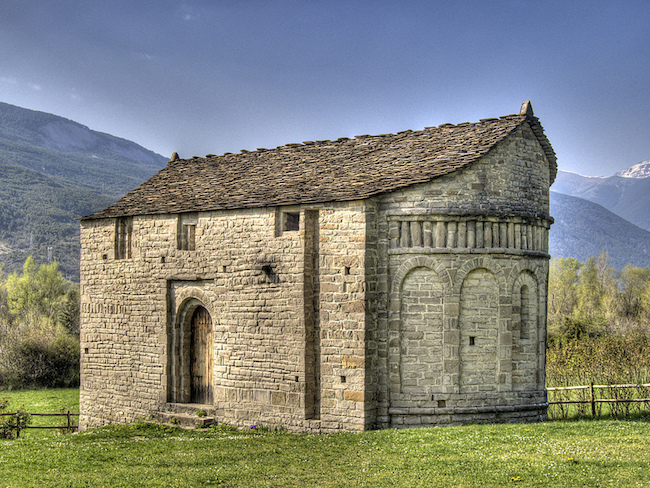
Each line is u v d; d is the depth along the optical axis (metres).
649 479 12.77
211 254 22.55
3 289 72.62
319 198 19.95
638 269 77.44
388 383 19.28
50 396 39.53
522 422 19.92
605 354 26.11
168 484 14.15
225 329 22.09
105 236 25.73
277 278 20.83
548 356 27.30
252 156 27.66
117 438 20.34
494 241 19.80
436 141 22.27
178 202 24.31
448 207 19.39
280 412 20.59
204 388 23.38
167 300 23.72
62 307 59.09
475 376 19.44
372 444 16.83
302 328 20.16
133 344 24.61
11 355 45.31
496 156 20.33
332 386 19.50
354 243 19.28
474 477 13.41
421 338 19.27
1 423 23.20
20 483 14.46
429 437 17.06
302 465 15.41
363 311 19.00
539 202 21.52
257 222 21.44
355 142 25.25
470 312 19.52
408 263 19.31
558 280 67.50
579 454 14.68
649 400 21.50
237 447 17.88
